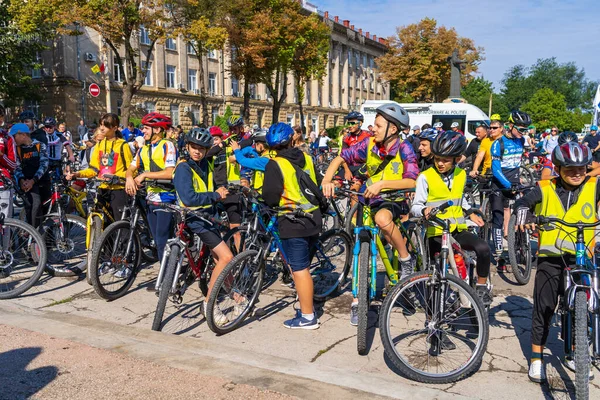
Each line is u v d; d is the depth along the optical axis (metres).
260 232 4.96
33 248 5.56
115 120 6.07
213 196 4.73
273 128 4.54
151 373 3.32
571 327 3.53
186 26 24.42
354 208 6.70
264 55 29.69
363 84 68.44
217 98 42.91
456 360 3.91
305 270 4.60
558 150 3.48
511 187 6.74
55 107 32.44
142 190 5.57
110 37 22.45
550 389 3.52
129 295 5.60
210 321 4.40
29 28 22.00
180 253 4.64
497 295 5.66
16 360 3.52
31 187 6.44
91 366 3.42
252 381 3.22
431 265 3.93
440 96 52.56
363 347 3.99
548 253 3.60
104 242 5.34
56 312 4.83
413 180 4.42
